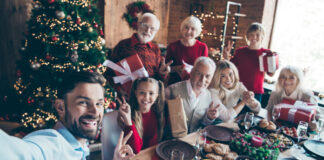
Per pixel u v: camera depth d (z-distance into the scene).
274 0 3.68
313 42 3.49
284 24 3.75
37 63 2.47
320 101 3.01
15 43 3.55
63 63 2.53
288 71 2.00
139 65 1.66
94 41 2.72
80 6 2.61
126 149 1.07
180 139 1.49
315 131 1.66
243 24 3.87
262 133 1.61
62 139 0.72
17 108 3.03
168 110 1.54
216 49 4.02
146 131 1.52
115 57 2.26
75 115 0.76
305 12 3.52
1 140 0.47
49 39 2.46
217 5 4.28
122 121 1.42
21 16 3.50
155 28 2.23
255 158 1.25
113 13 4.02
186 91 1.82
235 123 1.81
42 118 2.63
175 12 4.83
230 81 2.01
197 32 2.42
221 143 1.45
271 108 2.18
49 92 2.46
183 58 2.50
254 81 2.59
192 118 1.88
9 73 3.62
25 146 0.52
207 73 1.70
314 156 1.32
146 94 1.43
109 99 2.93
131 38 2.27
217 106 1.75
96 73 0.81
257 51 2.55
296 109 1.85
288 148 1.41
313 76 3.54
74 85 0.75
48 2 2.39
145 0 4.37
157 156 1.28
